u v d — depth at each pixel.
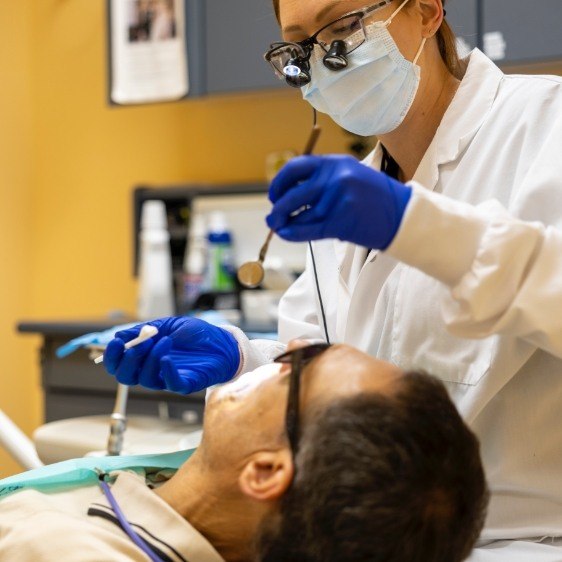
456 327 1.07
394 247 1.03
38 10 3.92
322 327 1.60
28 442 1.79
